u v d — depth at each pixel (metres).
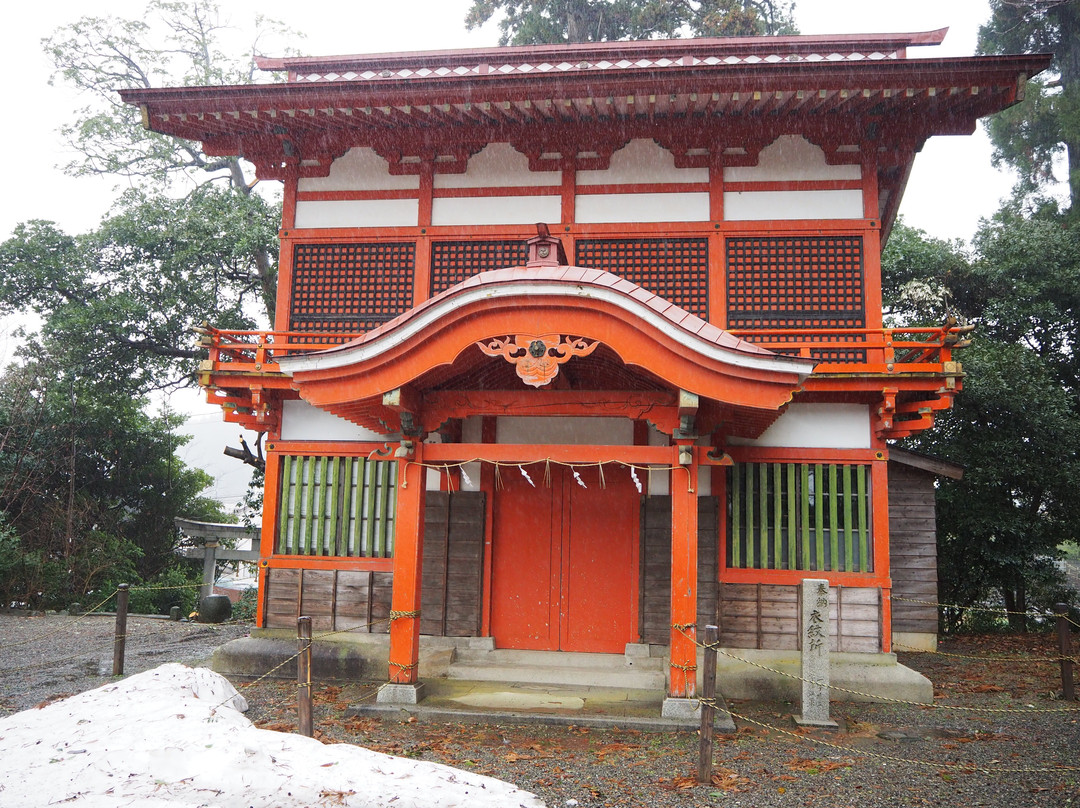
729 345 7.33
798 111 9.92
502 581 10.23
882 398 9.46
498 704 8.37
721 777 6.38
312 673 9.74
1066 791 6.20
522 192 10.69
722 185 10.40
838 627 9.48
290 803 4.91
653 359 7.54
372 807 4.85
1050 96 21.42
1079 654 13.12
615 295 7.41
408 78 9.55
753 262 10.23
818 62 9.08
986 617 16.91
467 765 6.62
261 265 19.77
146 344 19.62
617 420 10.34
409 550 8.49
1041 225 19.09
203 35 22.11
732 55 12.18
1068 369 18.42
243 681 9.61
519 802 5.14
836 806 5.88
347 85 9.67
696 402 7.56
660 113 10.18
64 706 6.70
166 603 22.25
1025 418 15.73
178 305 19.50
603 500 10.27
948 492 16.17
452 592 10.16
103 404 21.58
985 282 18.91
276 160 11.18
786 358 7.29
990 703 9.30
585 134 10.48
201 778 5.17
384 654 9.72
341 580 10.20
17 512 21.23
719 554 9.69
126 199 19.95
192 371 20.83
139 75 21.12
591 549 10.20
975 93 9.28
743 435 9.66
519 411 8.39
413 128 10.58
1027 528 15.90
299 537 10.38
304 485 10.47
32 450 21.39
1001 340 18.78
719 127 10.26
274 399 10.41
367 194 10.92
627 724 7.76
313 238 10.86
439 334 7.73
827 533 9.73
